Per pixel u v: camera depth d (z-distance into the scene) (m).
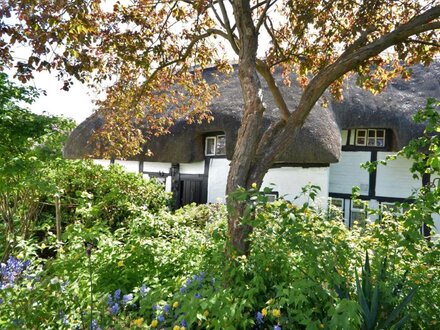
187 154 10.53
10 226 6.92
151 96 5.86
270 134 3.63
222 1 4.16
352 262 3.19
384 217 3.77
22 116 6.20
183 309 2.26
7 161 5.67
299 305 2.36
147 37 4.91
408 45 4.71
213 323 2.18
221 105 9.93
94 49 4.64
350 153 10.52
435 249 3.42
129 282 3.30
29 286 2.72
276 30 5.50
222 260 3.13
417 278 2.98
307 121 9.20
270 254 2.81
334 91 5.62
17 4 3.38
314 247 2.59
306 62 5.32
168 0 4.82
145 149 10.69
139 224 4.33
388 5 4.69
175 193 11.56
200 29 5.20
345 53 4.09
